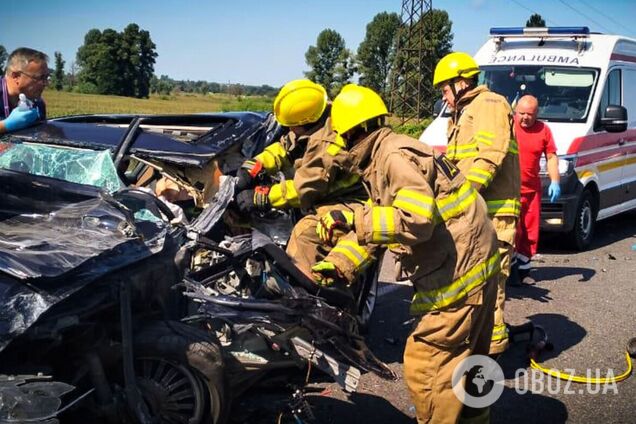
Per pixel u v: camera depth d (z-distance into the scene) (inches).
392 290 282.4
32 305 114.4
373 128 137.6
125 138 187.8
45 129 196.7
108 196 148.9
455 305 137.4
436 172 134.7
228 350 150.6
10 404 109.6
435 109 394.9
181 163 181.9
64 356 131.8
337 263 142.9
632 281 305.0
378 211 126.6
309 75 3132.4
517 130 286.2
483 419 154.3
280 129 203.3
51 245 126.4
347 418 173.8
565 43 387.5
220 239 168.6
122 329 129.3
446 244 135.5
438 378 141.9
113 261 128.4
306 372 154.3
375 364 148.9
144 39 3983.8
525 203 286.4
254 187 177.9
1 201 148.7
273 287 150.3
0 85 209.6
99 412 132.5
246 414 153.3
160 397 137.0
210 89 5703.7
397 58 2272.4
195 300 138.0
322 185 163.8
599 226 439.2
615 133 378.6
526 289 290.5
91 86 3929.6
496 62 391.5
